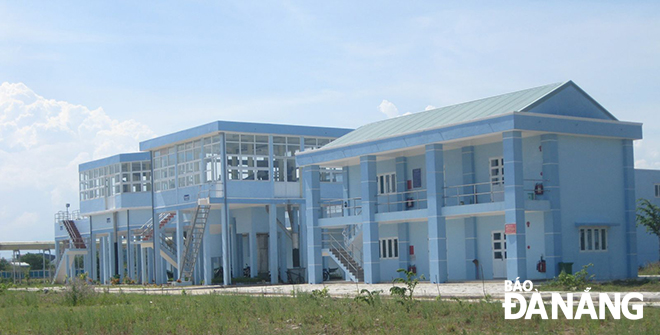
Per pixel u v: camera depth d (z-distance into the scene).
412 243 42.16
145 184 60.59
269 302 26.14
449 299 27.22
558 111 35.47
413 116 42.78
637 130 37.66
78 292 32.59
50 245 75.81
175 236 58.06
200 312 24.28
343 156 41.81
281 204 50.97
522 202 33.50
